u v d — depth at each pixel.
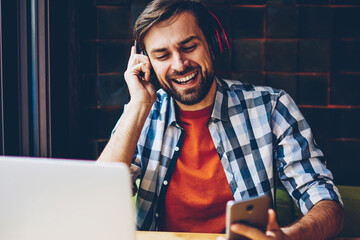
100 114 1.84
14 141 1.56
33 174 0.65
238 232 0.68
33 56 1.57
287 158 1.25
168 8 1.18
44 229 0.67
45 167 0.65
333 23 1.79
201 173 1.31
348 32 1.79
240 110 1.35
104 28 1.81
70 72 1.77
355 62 1.80
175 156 1.32
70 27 1.76
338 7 1.79
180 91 1.25
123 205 0.64
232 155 1.31
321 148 1.83
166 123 1.36
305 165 1.23
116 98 1.83
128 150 1.18
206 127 1.33
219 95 1.35
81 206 0.65
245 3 1.79
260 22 1.80
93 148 1.85
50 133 1.61
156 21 1.19
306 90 1.82
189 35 1.20
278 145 1.30
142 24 1.22
